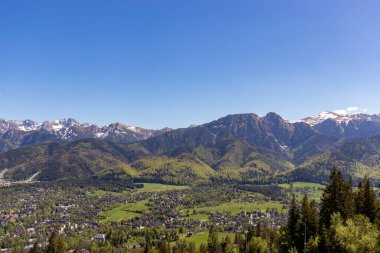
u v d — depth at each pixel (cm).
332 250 13712
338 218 13738
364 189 15175
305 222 15738
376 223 13488
